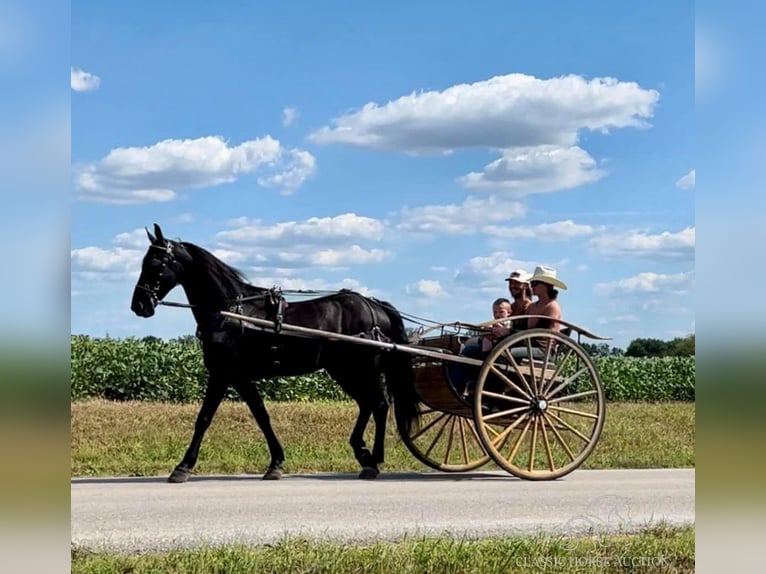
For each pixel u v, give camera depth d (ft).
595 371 37.29
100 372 72.59
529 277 39.14
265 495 31.35
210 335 35.27
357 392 37.86
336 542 23.67
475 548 23.15
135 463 40.63
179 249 35.12
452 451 44.16
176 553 22.09
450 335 38.27
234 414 58.75
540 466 41.65
